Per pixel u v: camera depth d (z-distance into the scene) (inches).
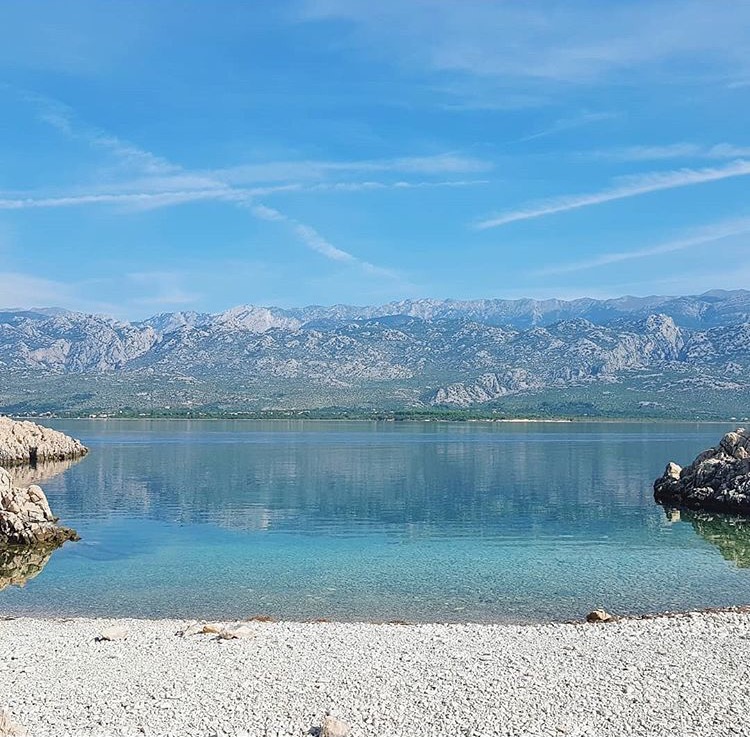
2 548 2267.5
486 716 858.8
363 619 1498.5
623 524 2780.5
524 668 1031.6
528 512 3105.3
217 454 6673.2
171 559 2133.4
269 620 1467.8
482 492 3814.0
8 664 1074.1
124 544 2370.8
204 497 3612.2
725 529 2664.9
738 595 1691.7
